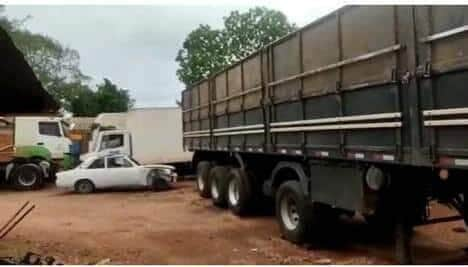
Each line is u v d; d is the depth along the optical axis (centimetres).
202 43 3947
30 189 1962
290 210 834
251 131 984
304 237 782
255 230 956
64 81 5503
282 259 730
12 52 595
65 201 1532
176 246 848
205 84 1322
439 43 492
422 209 639
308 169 777
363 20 612
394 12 555
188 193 1620
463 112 460
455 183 586
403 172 616
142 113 2112
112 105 6300
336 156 680
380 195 635
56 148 2144
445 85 484
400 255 645
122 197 1588
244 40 3919
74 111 5741
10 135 1956
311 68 739
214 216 1146
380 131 585
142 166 1745
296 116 793
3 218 1214
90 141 2281
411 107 530
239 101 1048
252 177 1095
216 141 1240
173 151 2125
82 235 968
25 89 686
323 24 705
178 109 2133
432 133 501
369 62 601
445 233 856
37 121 2120
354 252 759
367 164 629
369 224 798
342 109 661
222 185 1224
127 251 820
